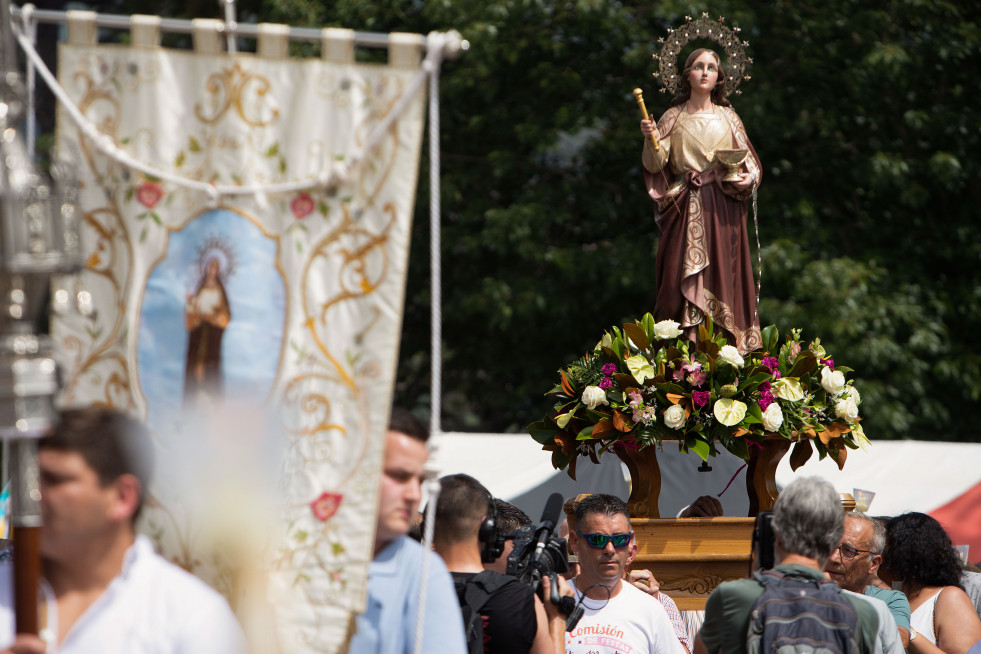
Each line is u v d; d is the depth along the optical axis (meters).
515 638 9.89
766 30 37.91
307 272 7.94
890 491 25.72
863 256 37.47
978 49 38.56
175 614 6.46
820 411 15.21
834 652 9.48
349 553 7.73
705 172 15.81
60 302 7.00
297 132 8.01
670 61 16.61
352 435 7.83
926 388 36.97
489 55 36.06
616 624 12.70
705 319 15.63
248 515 7.82
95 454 6.36
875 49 36.53
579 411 15.36
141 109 8.10
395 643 8.42
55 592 6.53
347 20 36.25
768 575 10.10
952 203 40.03
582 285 37.06
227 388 7.92
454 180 37.69
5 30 6.48
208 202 7.99
